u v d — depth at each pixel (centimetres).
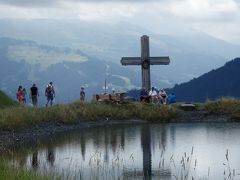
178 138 4203
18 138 4138
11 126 4344
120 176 2677
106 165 3028
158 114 5706
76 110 5459
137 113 5769
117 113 5712
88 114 5475
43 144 3866
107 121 5512
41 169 2680
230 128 4816
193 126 5094
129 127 5119
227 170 2833
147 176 2692
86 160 3181
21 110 4844
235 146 3678
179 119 5644
